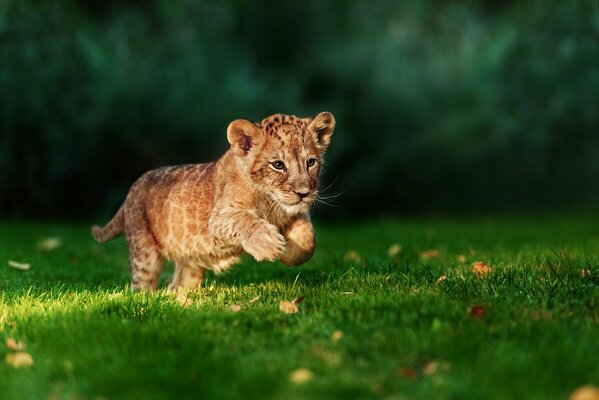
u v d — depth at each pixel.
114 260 11.88
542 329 5.57
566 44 21.27
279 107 19.97
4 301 7.28
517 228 16.12
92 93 18.34
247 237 7.39
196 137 19.19
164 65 19.61
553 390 4.60
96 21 20.33
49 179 18.64
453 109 21.92
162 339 5.76
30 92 17.92
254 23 22.09
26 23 18.02
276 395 4.64
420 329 5.71
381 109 21.58
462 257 9.95
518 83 21.83
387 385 4.76
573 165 22.88
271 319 6.19
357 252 12.05
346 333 5.73
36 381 5.03
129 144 18.89
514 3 23.52
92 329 5.97
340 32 22.75
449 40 22.66
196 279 8.63
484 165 22.44
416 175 21.98
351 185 21.02
